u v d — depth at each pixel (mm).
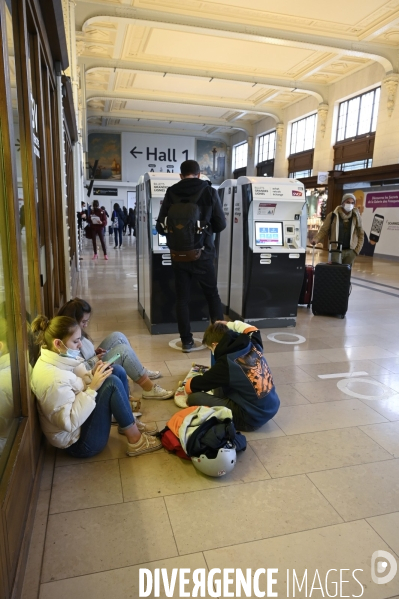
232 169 25422
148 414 2693
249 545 1666
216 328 2604
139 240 5051
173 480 2059
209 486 2018
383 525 1792
